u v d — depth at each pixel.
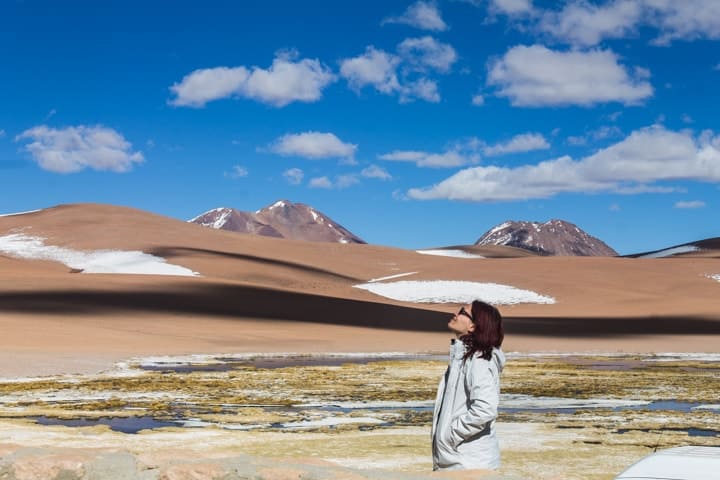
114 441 17.97
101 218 171.88
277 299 84.81
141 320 66.06
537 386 33.16
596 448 17.94
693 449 4.98
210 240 166.62
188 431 19.78
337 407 25.58
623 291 126.06
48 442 17.58
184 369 39.72
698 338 72.19
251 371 38.78
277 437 18.98
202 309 75.69
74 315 65.75
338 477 6.46
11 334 50.25
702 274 141.38
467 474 6.29
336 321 74.94
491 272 140.12
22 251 143.88
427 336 66.06
